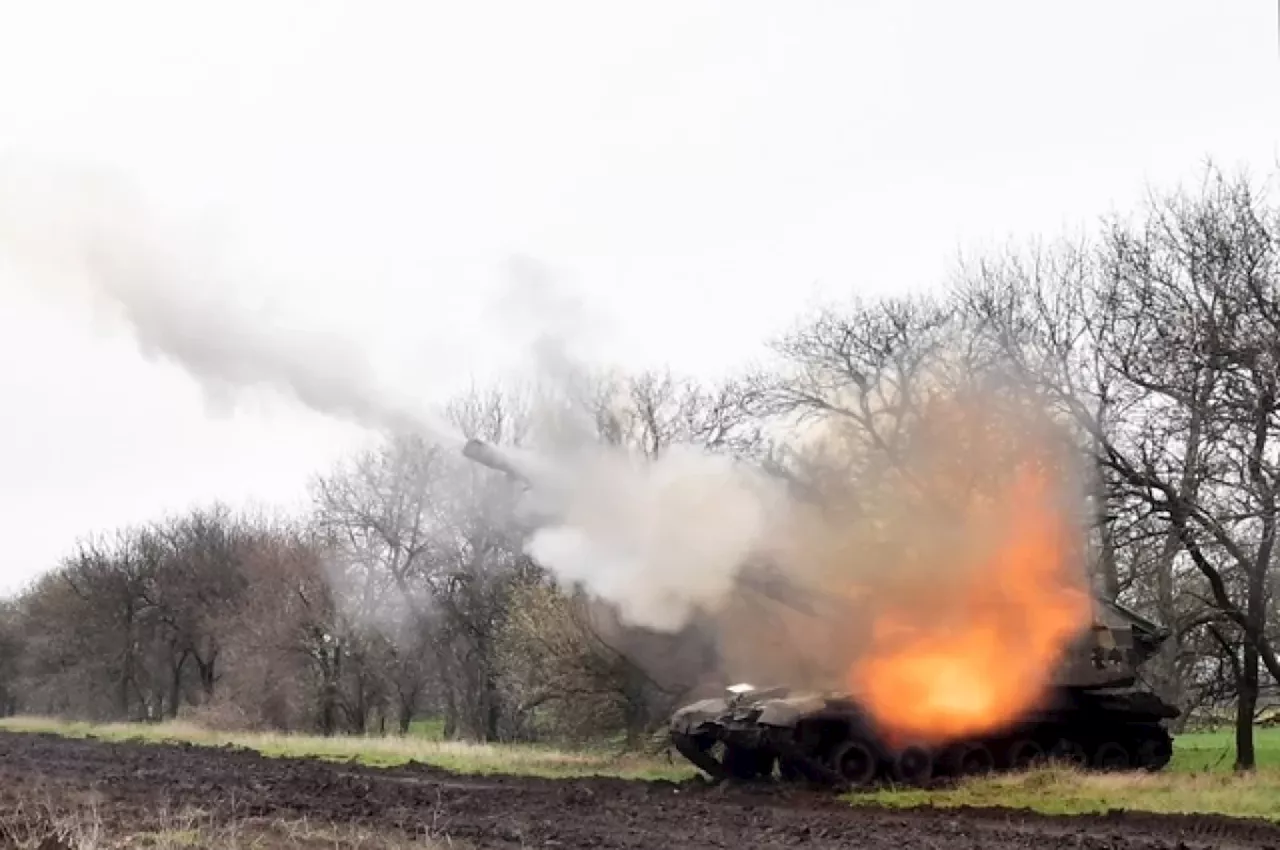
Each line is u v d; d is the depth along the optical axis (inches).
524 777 909.8
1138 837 568.1
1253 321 863.7
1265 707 1245.7
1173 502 872.3
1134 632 909.2
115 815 643.5
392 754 1118.4
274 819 626.8
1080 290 1379.2
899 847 543.2
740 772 876.0
